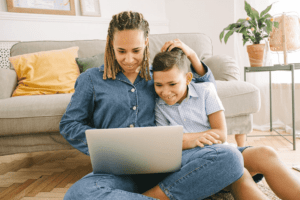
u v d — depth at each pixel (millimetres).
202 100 834
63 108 1139
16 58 1558
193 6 2654
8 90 1396
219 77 1456
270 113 2008
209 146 687
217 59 1546
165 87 763
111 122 834
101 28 2596
